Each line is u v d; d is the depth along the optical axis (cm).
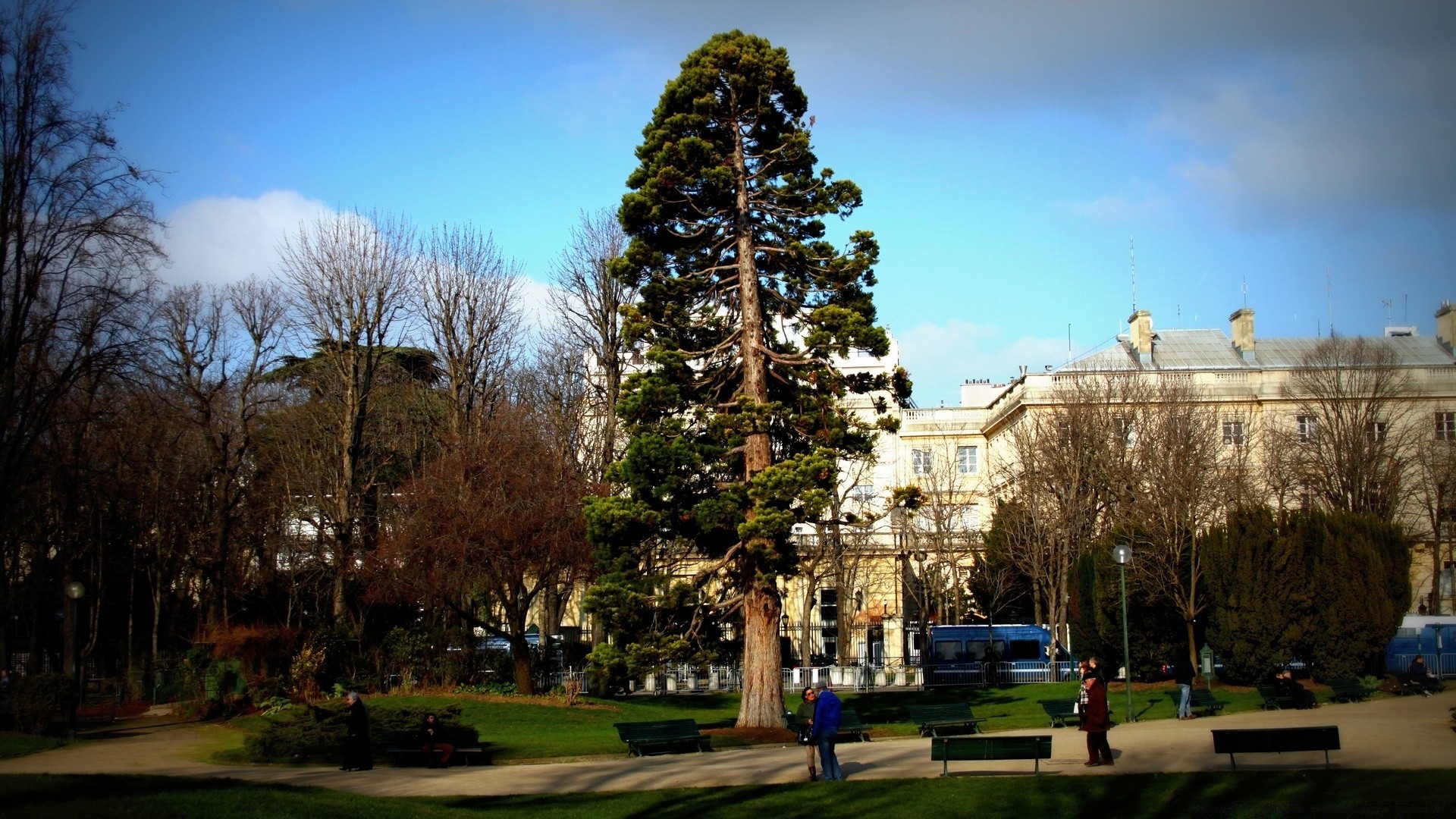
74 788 1731
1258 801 1861
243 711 3728
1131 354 7350
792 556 3178
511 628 4159
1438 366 6719
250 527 4916
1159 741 2611
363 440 5131
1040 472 5550
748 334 3334
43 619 5078
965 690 4775
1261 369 6862
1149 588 4472
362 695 3906
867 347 3253
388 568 4084
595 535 3188
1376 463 5494
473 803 1992
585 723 3669
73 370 3356
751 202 3406
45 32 3216
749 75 3350
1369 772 2036
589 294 5044
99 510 4366
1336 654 3759
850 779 2159
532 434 4369
